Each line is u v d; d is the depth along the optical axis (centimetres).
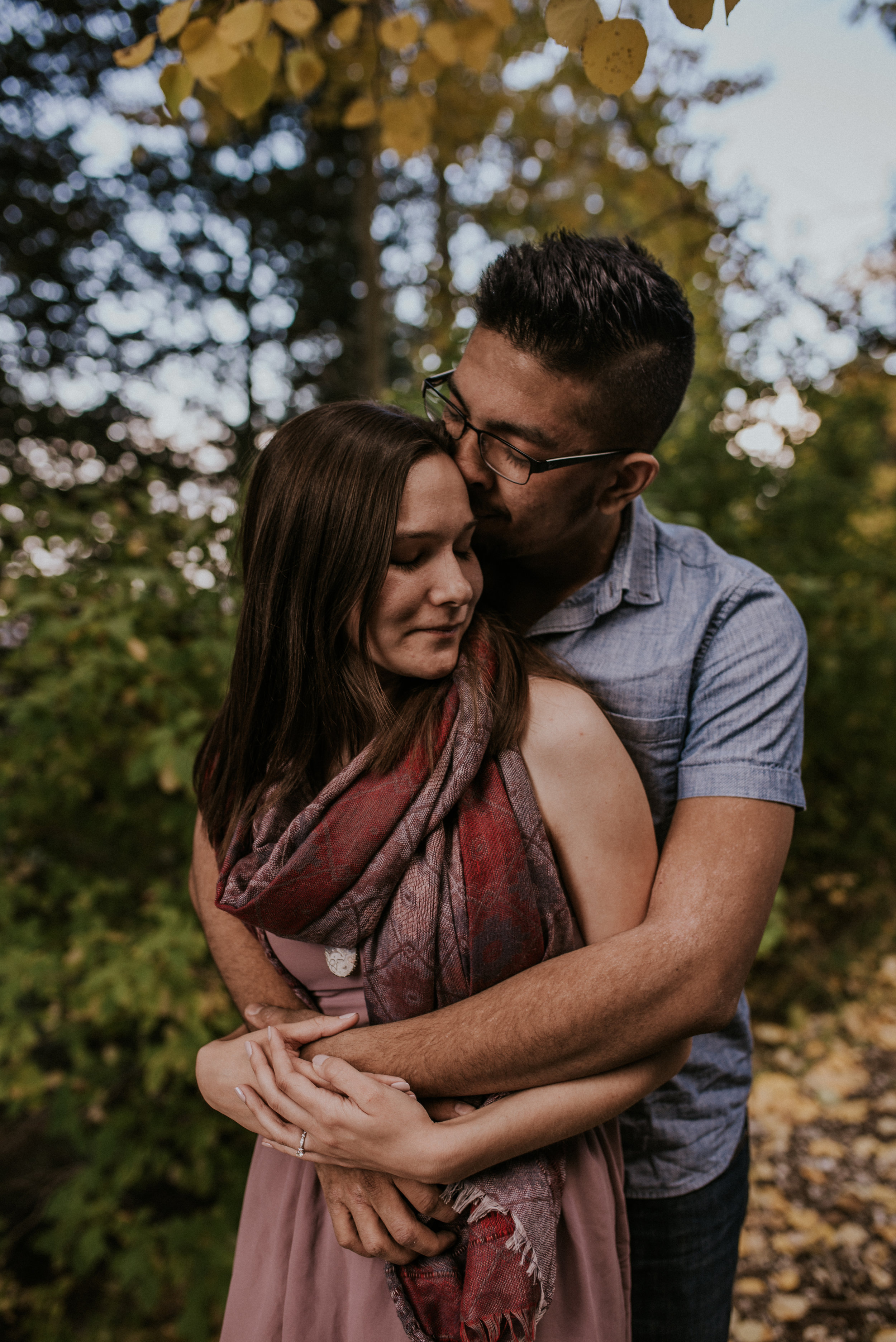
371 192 533
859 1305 222
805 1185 263
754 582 105
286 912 91
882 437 445
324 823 90
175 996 212
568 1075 86
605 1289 96
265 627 95
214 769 109
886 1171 266
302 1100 89
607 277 93
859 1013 342
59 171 688
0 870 242
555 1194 90
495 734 90
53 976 221
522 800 89
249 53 139
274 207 783
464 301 482
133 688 219
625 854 92
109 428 675
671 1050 93
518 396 95
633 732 106
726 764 96
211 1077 100
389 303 754
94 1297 252
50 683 213
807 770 376
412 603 89
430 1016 89
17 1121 300
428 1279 90
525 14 336
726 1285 123
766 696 98
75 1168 277
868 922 381
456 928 89
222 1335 110
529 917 89
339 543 88
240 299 791
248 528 97
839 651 350
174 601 219
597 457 100
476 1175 88
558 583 116
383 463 87
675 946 85
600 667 108
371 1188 90
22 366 671
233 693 102
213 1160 234
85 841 256
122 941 222
